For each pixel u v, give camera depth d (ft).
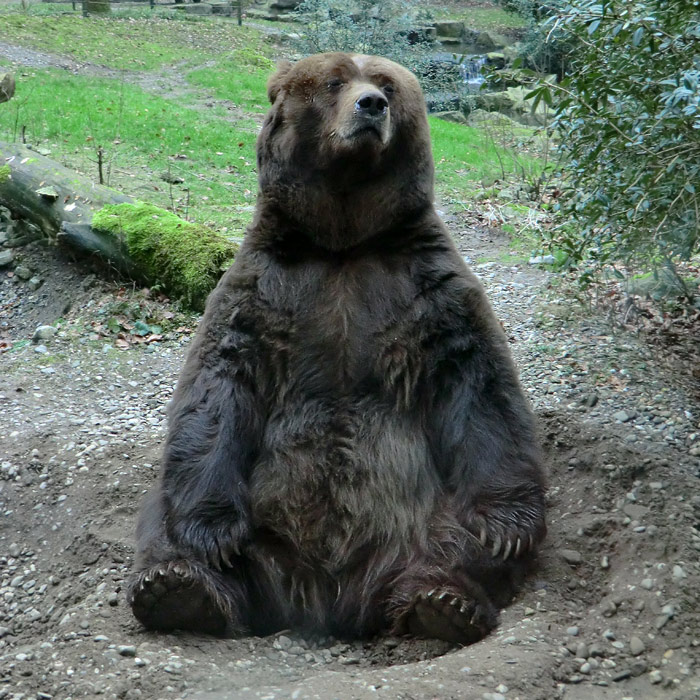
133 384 26.78
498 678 12.82
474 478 15.62
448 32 114.52
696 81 15.84
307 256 16.66
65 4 115.34
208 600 14.70
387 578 15.40
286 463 15.93
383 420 15.96
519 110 82.43
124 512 19.79
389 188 16.52
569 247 23.22
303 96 16.61
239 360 16.05
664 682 13.06
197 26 107.45
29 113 58.44
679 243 20.29
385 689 12.60
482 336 15.94
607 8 17.67
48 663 14.47
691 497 17.13
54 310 32.19
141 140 55.83
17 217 36.70
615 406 21.09
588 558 16.46
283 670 14.03
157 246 31.42
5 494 21.15
